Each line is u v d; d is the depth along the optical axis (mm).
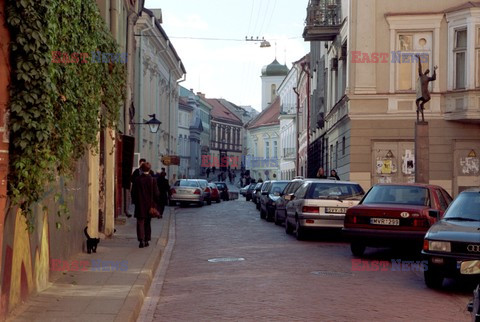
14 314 8586
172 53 56344
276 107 115500
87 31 12281
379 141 30797
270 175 110188
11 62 8289
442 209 16000
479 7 29125
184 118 94188
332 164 38719
